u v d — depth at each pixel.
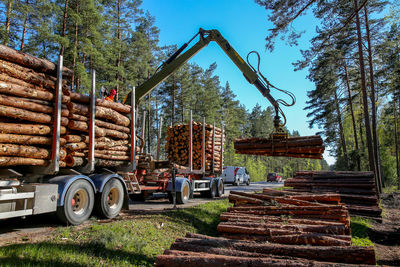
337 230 4.83
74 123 6.41
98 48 26.22
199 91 43.59
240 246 3.91
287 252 3.68
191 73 42.62
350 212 10.14
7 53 5.21
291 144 5.97
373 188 10.58
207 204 10.24
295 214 6.40
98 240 4.64
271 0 10.05
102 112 7.27
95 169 7.89
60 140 6.16
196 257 3.26
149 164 10.69
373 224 9.12
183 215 7.75
